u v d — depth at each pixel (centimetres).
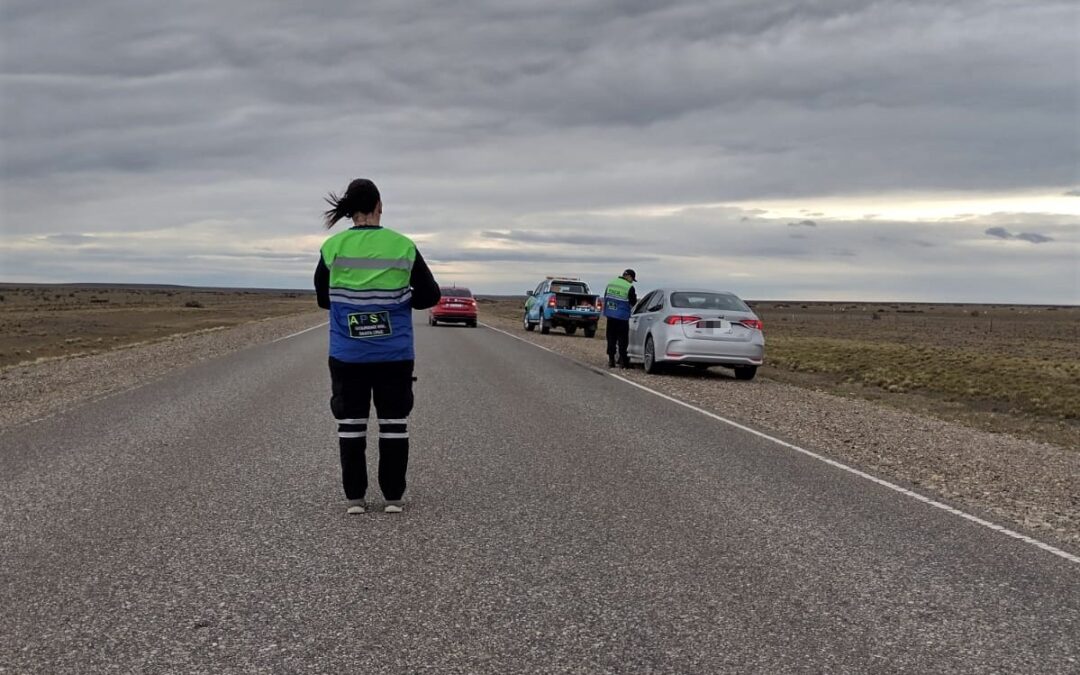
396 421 627
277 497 681
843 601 464
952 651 399
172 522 604
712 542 576
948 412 1634
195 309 7475
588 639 404
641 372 1931
